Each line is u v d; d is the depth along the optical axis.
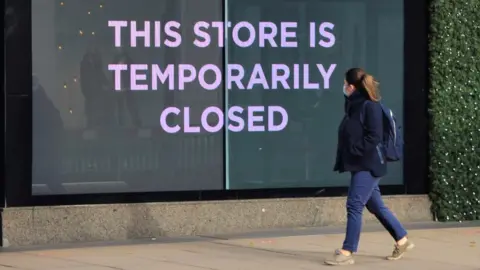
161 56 11.02
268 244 10.38
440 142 12.06
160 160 11.04
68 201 10.62
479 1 12.23
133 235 10.80
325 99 11.73
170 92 11.08
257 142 11.46
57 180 10.60
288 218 11.43
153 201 11.00
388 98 11.99
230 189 11.31
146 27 10.94
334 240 10.65
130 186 10.91
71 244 10.46
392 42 11.98
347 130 9.02
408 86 12.04
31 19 10.42
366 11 11.87
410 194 12.08
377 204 9.41
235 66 11.34
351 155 9.04
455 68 12.14
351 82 9.09
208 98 11.23
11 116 10.37
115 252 9.91
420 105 12.10
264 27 11.45
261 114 11.47
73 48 10.66
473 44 12.21
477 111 12.22
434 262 9.38
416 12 12.05
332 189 11.70
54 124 10.58
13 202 10.40
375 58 11.93
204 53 11.20
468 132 12.23
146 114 10.98
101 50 10.77
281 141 11.55
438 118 12.06
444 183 12.07
